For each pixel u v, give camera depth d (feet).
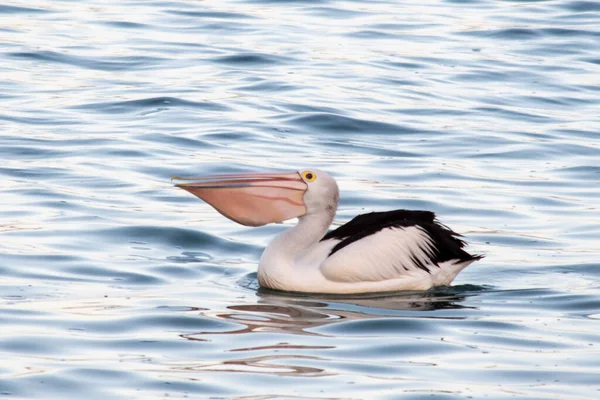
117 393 31.07
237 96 77.10
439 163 63.77
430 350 35.19
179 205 54.39
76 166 60.39
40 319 37.47
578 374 33.09
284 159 63.46
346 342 35.94
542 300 41.57
